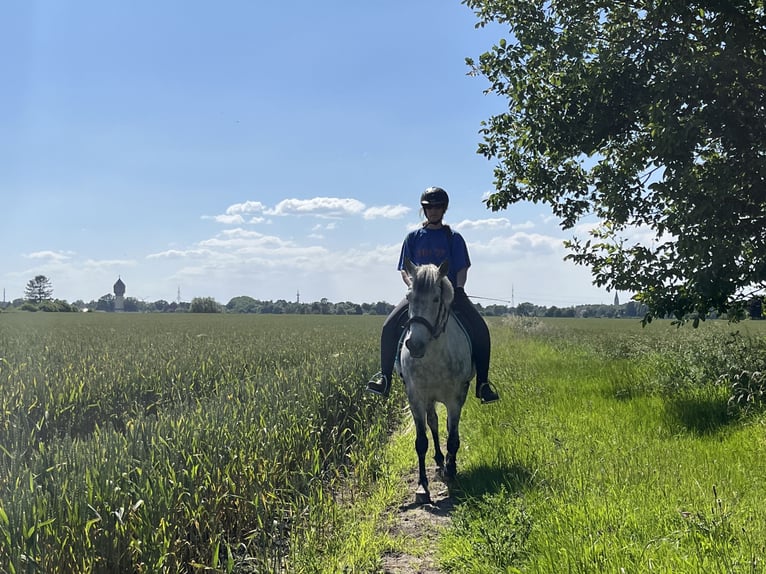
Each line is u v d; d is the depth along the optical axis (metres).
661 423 8.35
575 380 12.66
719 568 3.76
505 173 10.47
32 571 3.74
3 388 9.66
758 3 7.89
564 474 6.10
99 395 10.22
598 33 9.08
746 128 7.62
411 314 6.36
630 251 9.07
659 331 34.19
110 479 4.68
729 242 7.29
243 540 5.38
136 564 4.32
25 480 4.69
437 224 7.28
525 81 9.20
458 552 4.74
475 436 8.59
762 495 5.42
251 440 6.25
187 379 12.17
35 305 107.25
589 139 8.87
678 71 7.34
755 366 9.38
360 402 10.32
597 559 4.01
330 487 6.98
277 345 21.12
